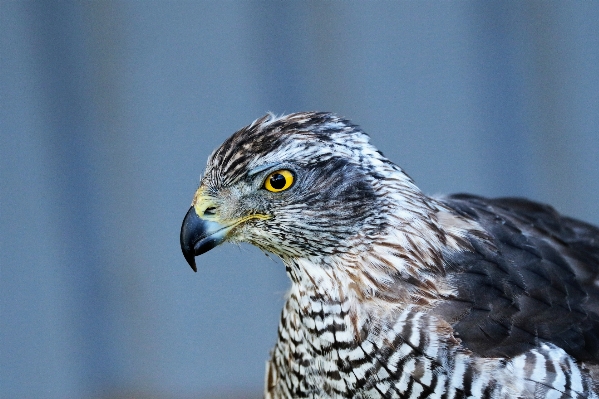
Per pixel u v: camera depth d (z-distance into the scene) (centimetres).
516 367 650
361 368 675
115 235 1198
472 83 1211
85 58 1153
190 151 1183
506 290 680
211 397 1252
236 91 1176
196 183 1188
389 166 684
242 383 1255
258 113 1184
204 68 1169
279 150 661
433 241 680
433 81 1205
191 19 1157
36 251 1194
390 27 1186
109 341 1228
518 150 1234
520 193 1242
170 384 1241
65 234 1195
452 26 1197
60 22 1141
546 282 697
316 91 1189
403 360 659
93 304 1215
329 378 694
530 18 1205
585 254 754
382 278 669
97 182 1184
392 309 665
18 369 1220
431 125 1214
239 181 672
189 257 687
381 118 1205
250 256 1224
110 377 1234
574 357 672
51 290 1206
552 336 672
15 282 1198
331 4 1170
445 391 654
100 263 1205
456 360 649
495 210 772
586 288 718
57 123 1166
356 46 1186
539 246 729
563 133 1234
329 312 681
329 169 661
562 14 1206
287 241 679
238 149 671
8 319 1207
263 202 672
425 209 689
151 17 1152
